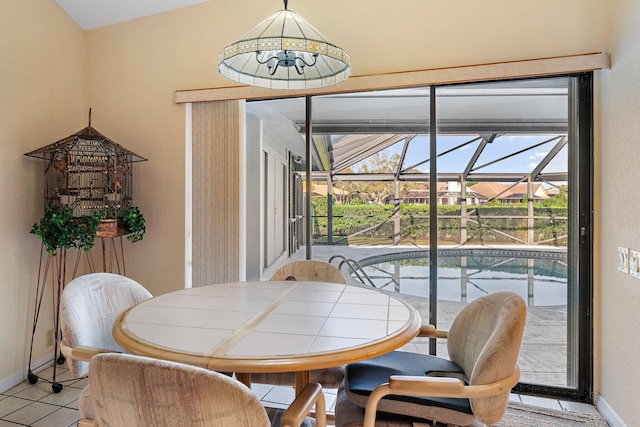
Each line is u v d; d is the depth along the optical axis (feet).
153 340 4.32
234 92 10.03
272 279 8.53
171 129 10.66
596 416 7.75
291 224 10.50
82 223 9.04
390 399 4.73
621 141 7.16
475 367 4.43
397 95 9.67
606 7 8.05
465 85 9.17
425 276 9.66
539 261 8.87
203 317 5.21
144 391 2.85
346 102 9.97
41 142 9.72
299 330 4.67
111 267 11.04
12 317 9.00
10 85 8.86
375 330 4.67
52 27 10.04
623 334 7.06
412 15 9.22
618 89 7.31
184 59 10.59
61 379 9.39
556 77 8.59
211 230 10.44
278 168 10.52
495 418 4.36
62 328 5.32
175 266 10.63
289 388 9.25
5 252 8.81
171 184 10.64
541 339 8.81
